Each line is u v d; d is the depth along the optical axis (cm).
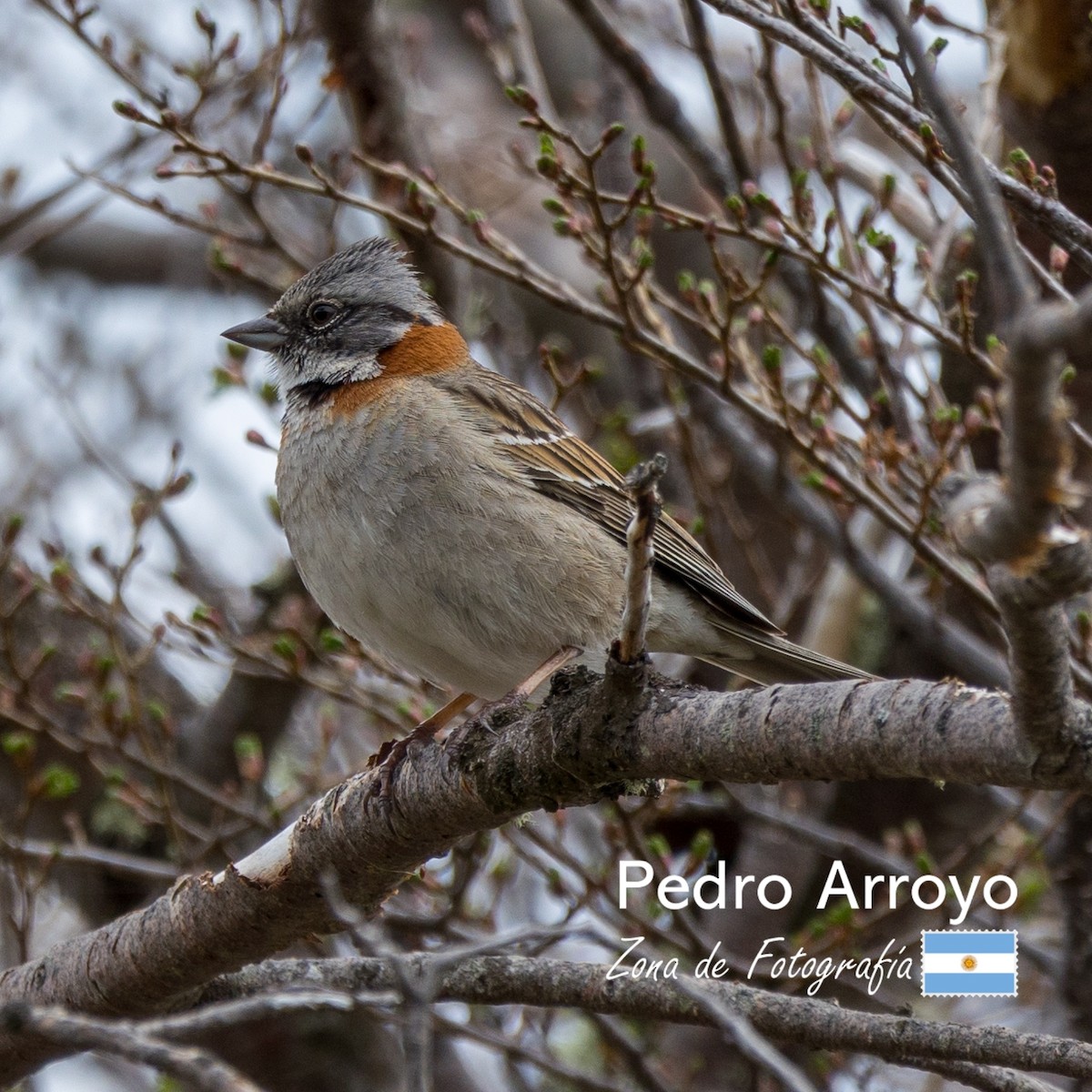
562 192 912
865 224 952
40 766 1237
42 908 1329
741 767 586
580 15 1112
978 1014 1275
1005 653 980
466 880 1003
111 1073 1326
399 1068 1291
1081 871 1021
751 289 956
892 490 990
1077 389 938
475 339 1253
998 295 424
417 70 1412
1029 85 818
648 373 1319
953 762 517
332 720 1124
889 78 740
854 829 1311
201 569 1263
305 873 744
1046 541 417
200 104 999
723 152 1227
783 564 1481
